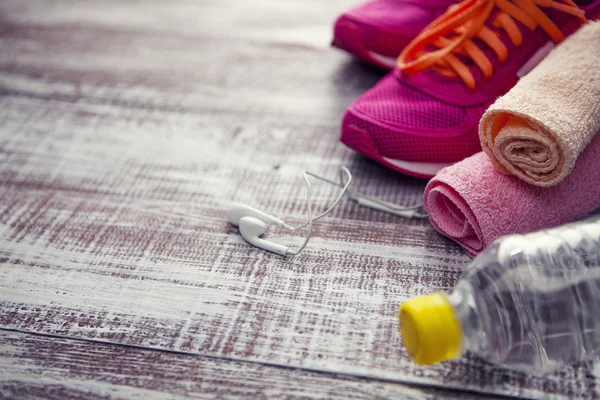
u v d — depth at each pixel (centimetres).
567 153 51
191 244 59
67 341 52
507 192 54
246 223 58
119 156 68
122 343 52
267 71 79
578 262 49
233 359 50
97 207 63
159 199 63
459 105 62
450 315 45
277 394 49
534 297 48
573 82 53
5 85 78
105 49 84
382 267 56
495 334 47
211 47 83
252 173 65
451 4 70
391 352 50
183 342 52
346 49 77
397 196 62
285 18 90
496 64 62
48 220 62
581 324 48
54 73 80
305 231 59
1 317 54
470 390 48
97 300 55
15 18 92
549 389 48
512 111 52
